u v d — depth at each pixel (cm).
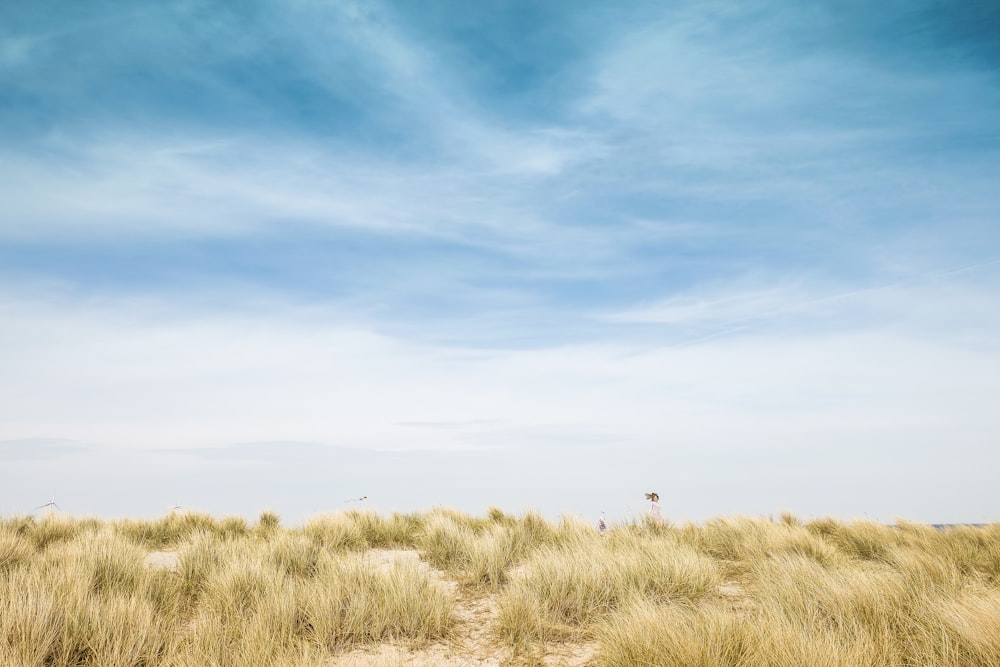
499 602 628
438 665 500
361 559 803
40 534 997
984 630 445
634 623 495
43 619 485
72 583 590
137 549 815
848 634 466
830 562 809
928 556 764
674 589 659
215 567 732
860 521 1112
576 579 651
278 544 862
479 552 812
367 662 503
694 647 426
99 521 1187
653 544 840
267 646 484
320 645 509
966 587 627
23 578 598
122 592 614
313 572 778
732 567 827
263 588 643
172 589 663
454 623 601
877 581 615
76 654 476
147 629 497
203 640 495
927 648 446
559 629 564
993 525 1034
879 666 415
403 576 644
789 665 402
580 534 965
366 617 579
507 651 529
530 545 941
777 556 789
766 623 477
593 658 506
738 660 422
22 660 445
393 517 1243
